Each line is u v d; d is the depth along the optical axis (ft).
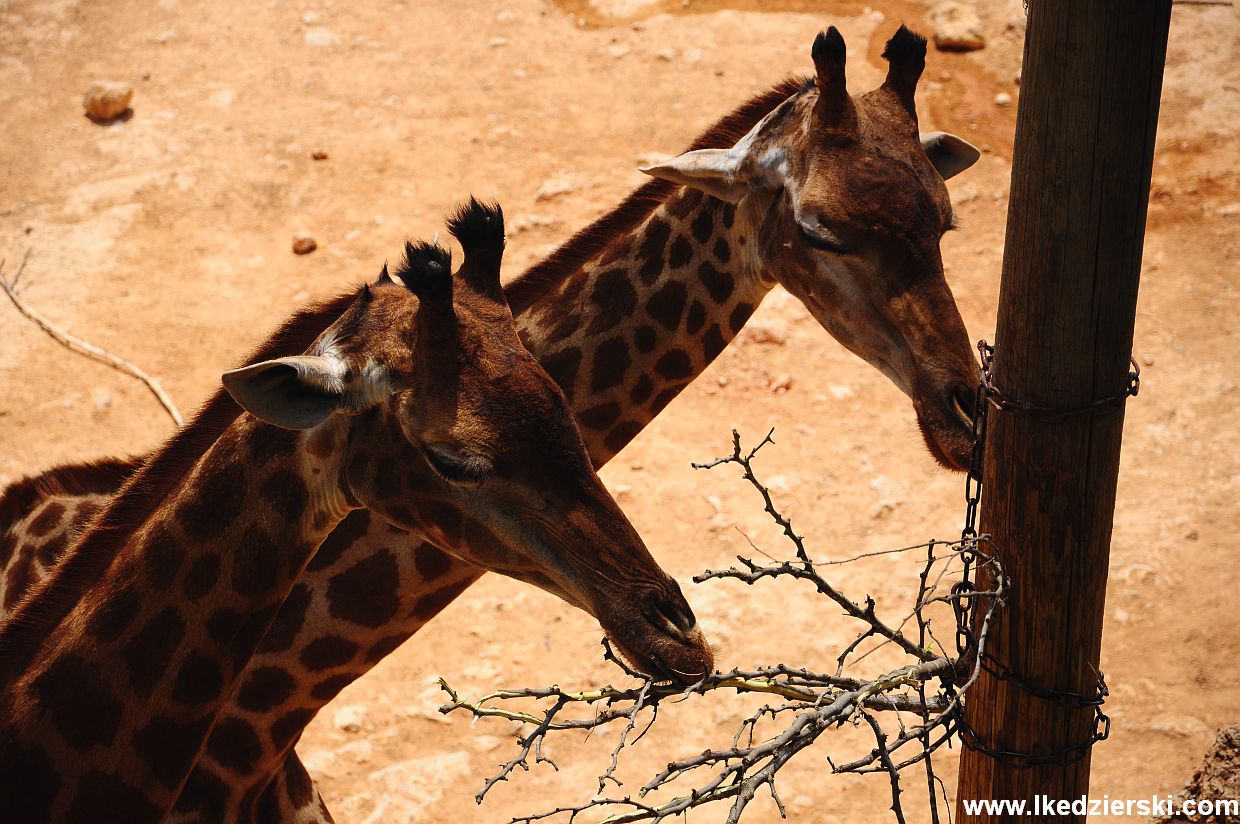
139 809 20.17
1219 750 31.09
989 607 20.20
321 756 35.76
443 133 60.80
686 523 43.09
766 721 36.81
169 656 19.93
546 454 19.67
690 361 30.60
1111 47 16.94
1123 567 40.32
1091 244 17.93
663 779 17.57
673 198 30.30
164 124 61.26
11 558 27.35
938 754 35.53
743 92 62.54
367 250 54.29
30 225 55.47
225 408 21.42
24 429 46.29
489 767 35.65
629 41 66.54
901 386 28.68
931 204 28.07
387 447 19.89
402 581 26.04
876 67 62.85
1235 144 57.62
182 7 69.56
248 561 20.17
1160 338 49.26
